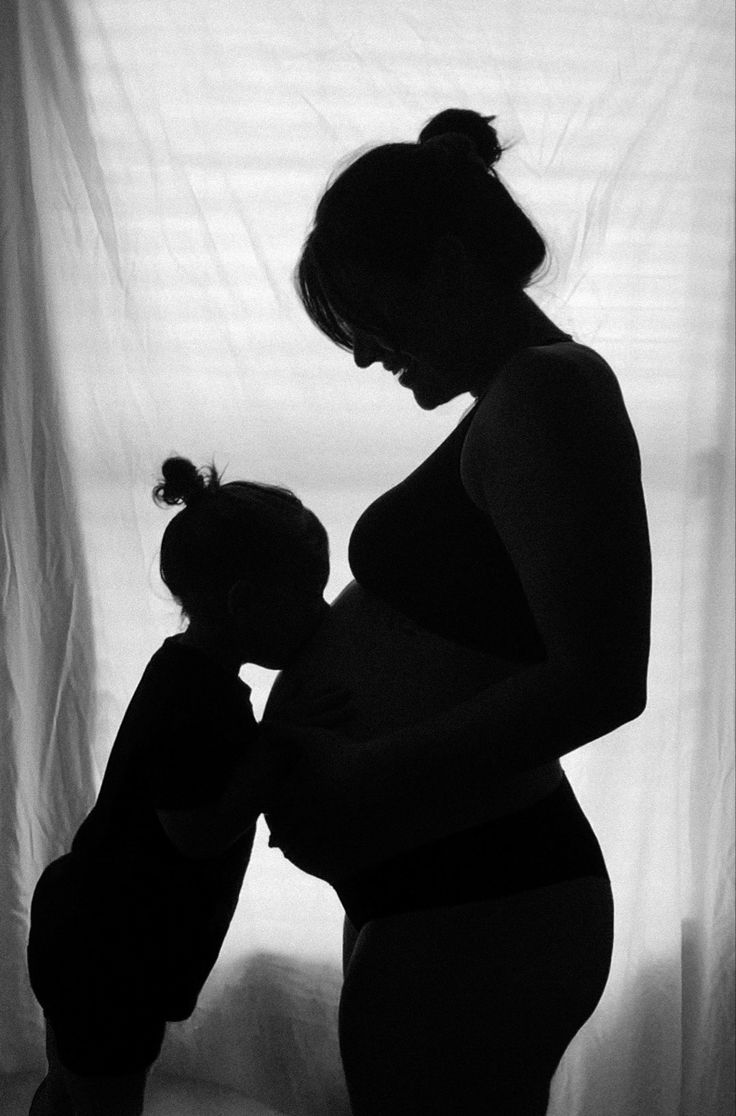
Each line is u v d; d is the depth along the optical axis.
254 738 1.19
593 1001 1.04
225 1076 2.17
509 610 0.99
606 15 2.10
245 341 2.10
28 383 2.07
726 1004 2.20
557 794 1.09
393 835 1.01
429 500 1.03
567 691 0.88
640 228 2.12
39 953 1.30
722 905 2.19
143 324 2.09
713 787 2.18
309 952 2.17
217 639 1.25
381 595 1.09
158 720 1.19
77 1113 1.38
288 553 1.22
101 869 1.27
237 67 2.06
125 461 2.11
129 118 2.05
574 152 2.11
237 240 2.09
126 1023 1.29
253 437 2.12
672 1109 2.17
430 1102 1.02
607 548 0.89
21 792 2.13
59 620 2.11
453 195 1.00
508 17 2.08
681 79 2.11
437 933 1.01
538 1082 1.02
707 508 2.17
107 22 2.04
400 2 2.07
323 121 2.07
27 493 2.09
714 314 2.14
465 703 0.94
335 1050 2.17
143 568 2.12
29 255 2.04
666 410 2.15
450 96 2.09
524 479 0.91
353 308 1.05
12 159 2.02
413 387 1.12
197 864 1.27
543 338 1.04
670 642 2.16
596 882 1.07
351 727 1.08
